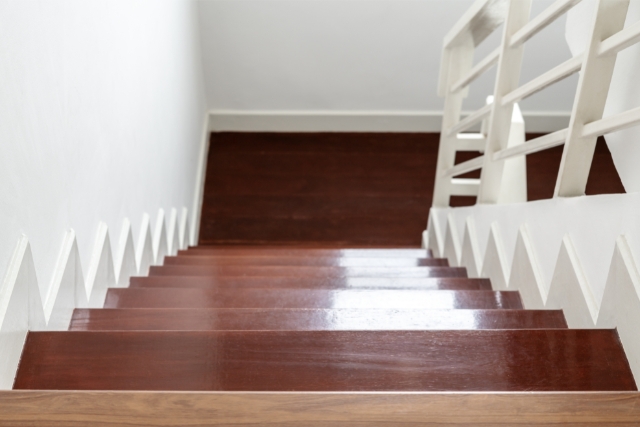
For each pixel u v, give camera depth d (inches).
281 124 192.7
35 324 50.9
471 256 96.0
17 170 47.4
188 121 147.2
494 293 73.9
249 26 169.0
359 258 113.7
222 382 46.5
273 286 84.8
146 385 46.4
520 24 78.5
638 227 48.2
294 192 179.5
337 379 46.6
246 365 47.1
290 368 46.9
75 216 62.6
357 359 47.4
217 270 97.2
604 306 53.1
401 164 186.4
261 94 185.5
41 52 52.0
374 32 171.2
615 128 51.5
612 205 52.3
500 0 84.0
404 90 184.4
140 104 92.3
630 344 48.2
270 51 175.0
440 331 48.9
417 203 177.5
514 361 48.0
